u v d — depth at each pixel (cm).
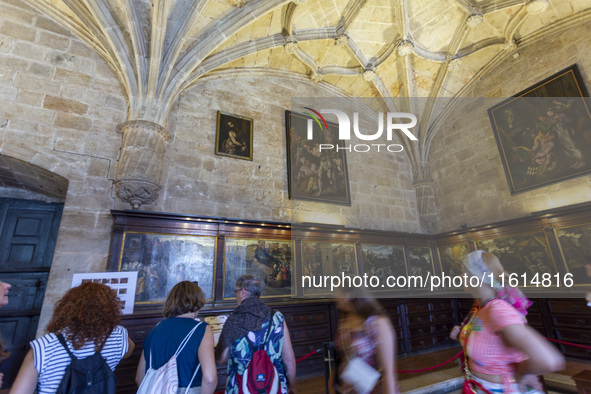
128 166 575
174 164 662
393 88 939
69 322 179
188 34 670
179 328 212
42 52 596
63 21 627
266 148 790
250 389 199
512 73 838
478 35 853
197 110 732
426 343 664
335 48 866
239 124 773
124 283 496
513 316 137
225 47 761
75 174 563
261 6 695
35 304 620
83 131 591
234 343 214
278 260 680
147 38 640
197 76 720
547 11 757
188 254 602
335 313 628
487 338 147
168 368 194
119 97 645
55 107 579
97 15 595
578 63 703
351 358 154
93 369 175
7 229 641
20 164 550
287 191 769
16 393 161
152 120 618
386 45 876
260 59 838
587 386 275
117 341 199
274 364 217
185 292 231
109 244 554
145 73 635
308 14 771
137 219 570
